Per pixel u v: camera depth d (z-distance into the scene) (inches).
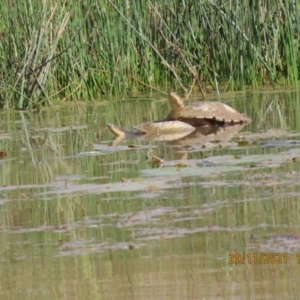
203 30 1584.6
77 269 522.9
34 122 1243.2
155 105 1360.7
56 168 839.7
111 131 1051.9
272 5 1526.8
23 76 1409.9
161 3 1603.1
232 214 613.3
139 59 1600.6
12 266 538.6
